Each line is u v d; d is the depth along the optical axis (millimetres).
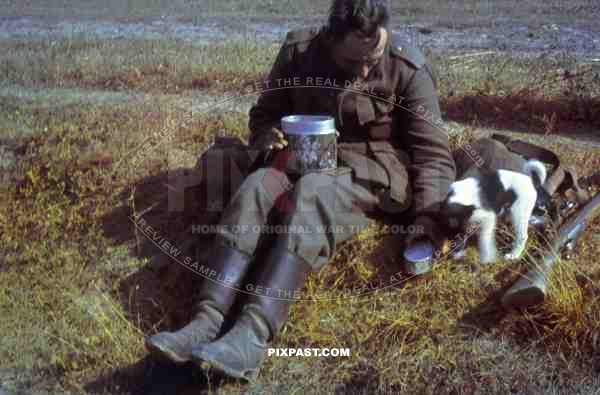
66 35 7098
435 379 2930
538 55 6430
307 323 3133
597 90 5438
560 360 2947
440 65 6148
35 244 3812
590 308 3021
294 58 3359
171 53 6492
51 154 4406
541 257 3154
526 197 3133
